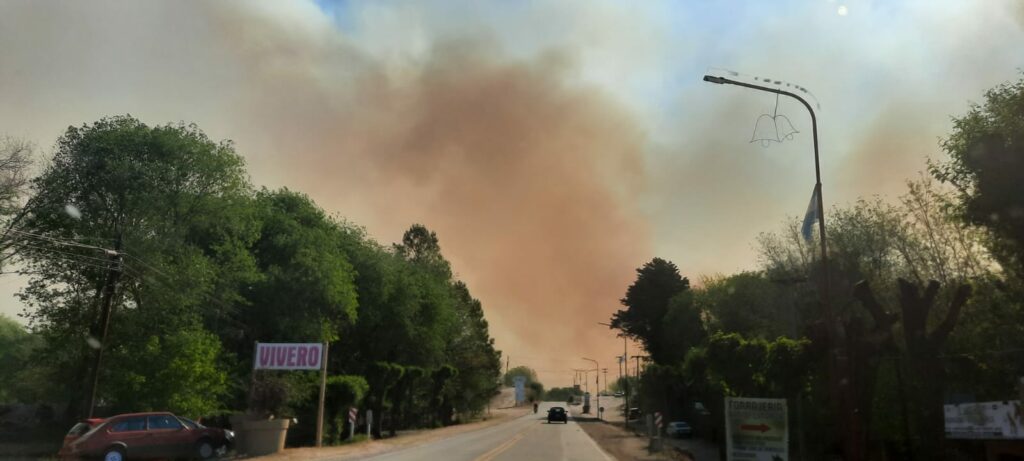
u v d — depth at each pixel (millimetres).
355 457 28047
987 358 20797
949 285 26328
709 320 67000
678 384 59812
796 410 25078
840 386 18188
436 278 69500
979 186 18469
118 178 31609
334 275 40188
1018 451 14508
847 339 18188
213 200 34062
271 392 29594
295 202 48375
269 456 26859
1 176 31141
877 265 34438
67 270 31266
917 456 19781
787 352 22719
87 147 32250
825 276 18719
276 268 39531
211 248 36094
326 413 35812
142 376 28531
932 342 18562
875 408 21281
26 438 30766
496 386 102250
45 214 31812
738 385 28062
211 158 34219
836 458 22688
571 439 45125
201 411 30359
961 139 20406
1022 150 17328
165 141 32656
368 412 41688
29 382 41969
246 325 39125
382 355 54594
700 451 37250
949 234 29688
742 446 18047
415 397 62344
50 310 31109
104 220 32312
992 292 23109
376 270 51500
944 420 18000
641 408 81000
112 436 23234
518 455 29656
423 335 58438
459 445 37219
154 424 24344
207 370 30422
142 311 30812
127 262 30109
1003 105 20062
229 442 26766
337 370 49812
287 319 38312
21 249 30750
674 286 78312
